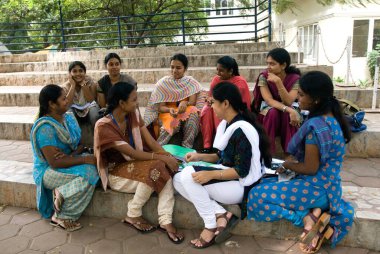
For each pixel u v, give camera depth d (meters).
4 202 3.27
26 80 7.12
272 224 2.59
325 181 2.36
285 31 14.46
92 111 3.93
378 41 9.82
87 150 3.32
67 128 3.01
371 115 4.56
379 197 2.71
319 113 2.29
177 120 3.74
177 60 3.83
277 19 15.48
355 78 10.03
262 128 2.53
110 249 2.53
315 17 11.10
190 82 3.91
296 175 2.53
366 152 3.79
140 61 7.36
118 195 2.88
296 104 3.40
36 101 5.82
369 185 3.10
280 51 3.31
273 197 2.45
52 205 2.96
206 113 3.64
